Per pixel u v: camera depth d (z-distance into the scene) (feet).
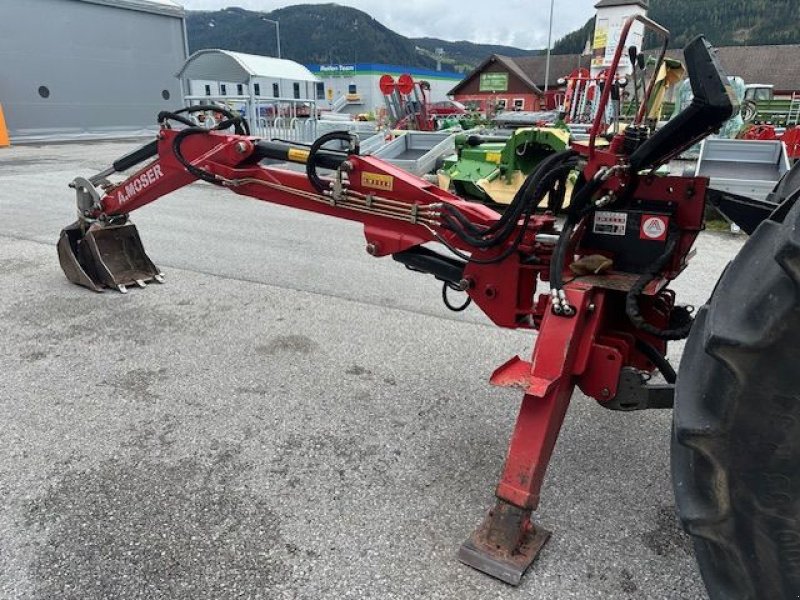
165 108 63.21
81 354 11.69
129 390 10.36
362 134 39.68
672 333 6.67
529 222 8.11
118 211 14.47
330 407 9.97
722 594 4.79
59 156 43.24
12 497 7.62
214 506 7.54
